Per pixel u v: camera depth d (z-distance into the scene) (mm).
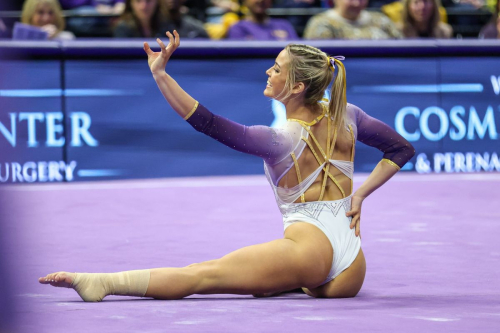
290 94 6301
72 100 14266
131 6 15953
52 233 9383
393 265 7551
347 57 14953
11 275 3758
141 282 5898
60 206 11703
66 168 14281
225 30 17562
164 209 11445
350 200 6465
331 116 6402
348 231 6285
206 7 19953
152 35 16062
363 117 6719
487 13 20250
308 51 6316
